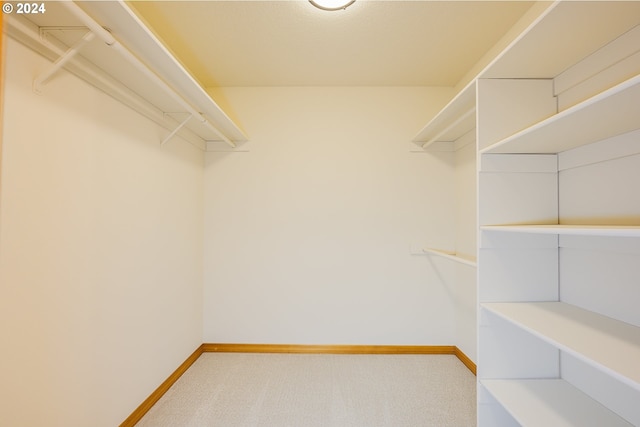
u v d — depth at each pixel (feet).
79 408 4.17
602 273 3.84
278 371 7.31
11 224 3.26
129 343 5.27
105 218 4.68
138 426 5.31
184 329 7.41
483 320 4.43
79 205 4.18
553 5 2.94
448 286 8.46
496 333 4.44
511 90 4.49
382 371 7.31
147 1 5.24
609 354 2.71
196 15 5.62
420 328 8.43
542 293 4.49
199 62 7.34
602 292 3.83
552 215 4.53
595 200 3.92
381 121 8.60
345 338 8.45
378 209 8.54
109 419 4.75
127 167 5.23
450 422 5.47
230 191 8.62
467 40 6.40
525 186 4.51
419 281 8.48
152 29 6.03
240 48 6.75
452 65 7.45
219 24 5.90
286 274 8.55
